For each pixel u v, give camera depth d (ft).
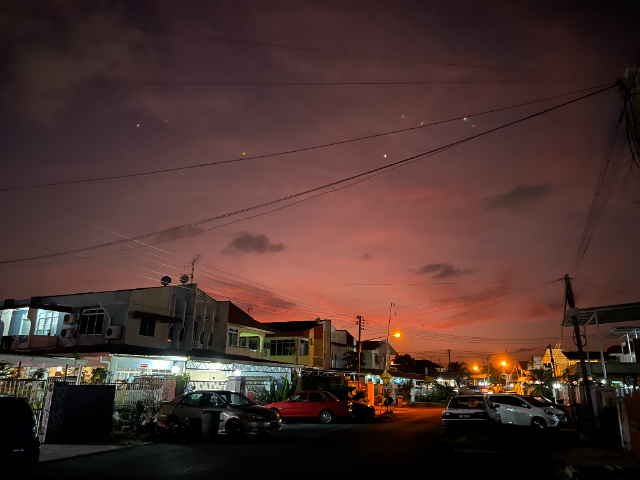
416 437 59.06
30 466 30.17
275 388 96.22
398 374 197.67
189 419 51.47
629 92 29.71
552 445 52.26
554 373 163.43
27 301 102.94
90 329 95.91
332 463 38.63
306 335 159.33
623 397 47.70
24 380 48.52
